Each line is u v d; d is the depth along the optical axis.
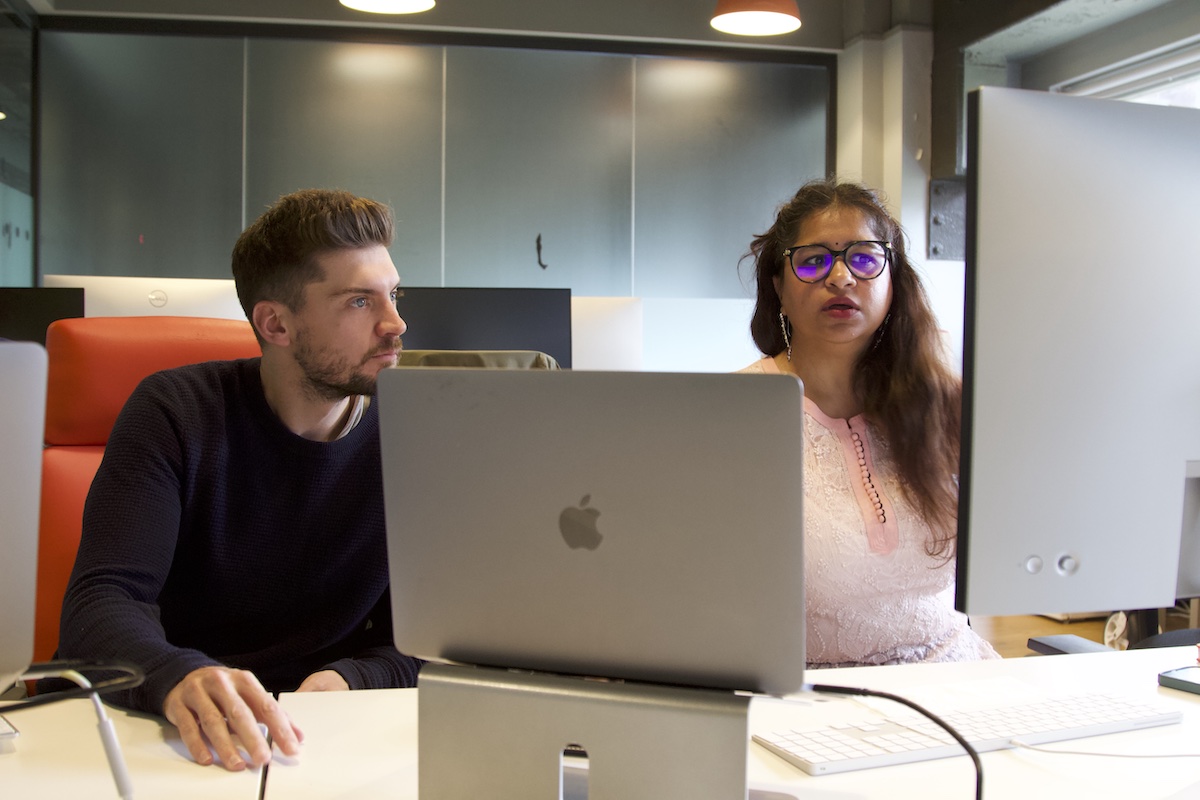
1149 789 0.87
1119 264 0.86
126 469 1.27
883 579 1.54
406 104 5.09
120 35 4.86
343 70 5.04
